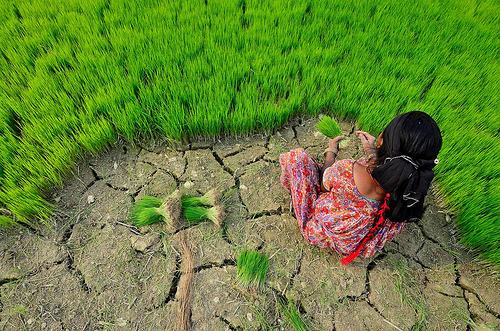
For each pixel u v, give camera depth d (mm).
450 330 2326
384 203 1896
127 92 3420
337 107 3590
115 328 2242
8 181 2730
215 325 2279
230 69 3752
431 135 1601
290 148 3363
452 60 4172
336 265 2588
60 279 2438
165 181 3047
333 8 4891
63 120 3166
